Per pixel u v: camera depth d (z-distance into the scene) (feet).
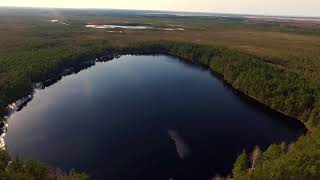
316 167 151.53
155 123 261.85
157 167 200.34
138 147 222.69
